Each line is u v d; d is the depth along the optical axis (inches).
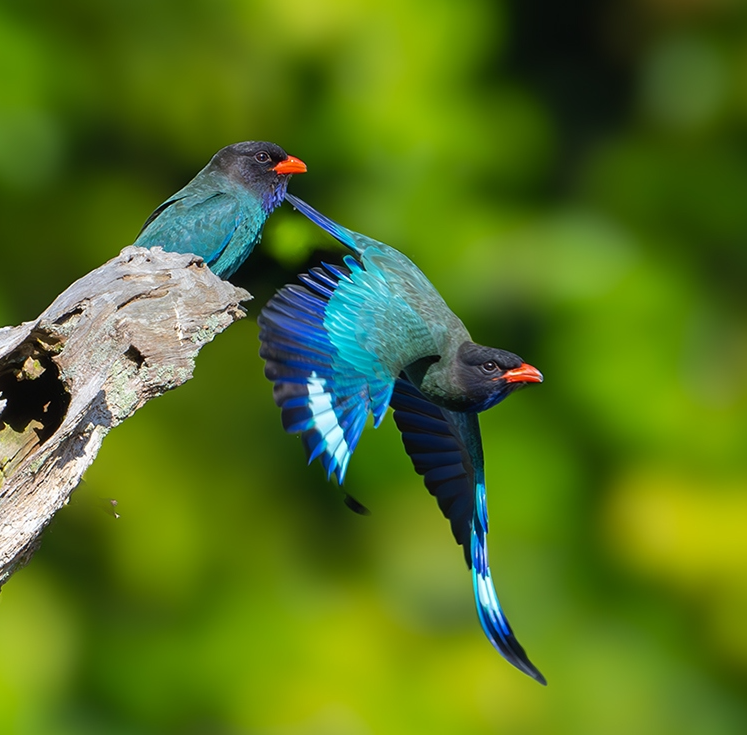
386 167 541.0
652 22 616.4
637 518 545.0
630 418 544.1
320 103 543.2
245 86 543.2
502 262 542.6
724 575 547.5
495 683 525.3
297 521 546.0
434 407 374.3
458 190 546.9
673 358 550.6
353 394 312.7
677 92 605.6
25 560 278.8
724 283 590.9
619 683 537.3
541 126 564.4
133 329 291.0
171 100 540.1
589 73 628.7
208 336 301.1
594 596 550.0
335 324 320.2
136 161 553.9
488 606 361.7
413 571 533.3
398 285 350.3
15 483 272.8
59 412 282.8
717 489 549.0
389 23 540.7
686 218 587.8
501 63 604.4
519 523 542.0
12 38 525.3
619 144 603.8
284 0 536.1
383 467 523.5
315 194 547.5
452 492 371.6
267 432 545.6
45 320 285.0
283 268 405.7
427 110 541.0
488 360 354.6
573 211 581.0
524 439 543.8
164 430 541.6
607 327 545.0
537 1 624.1
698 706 551.8
